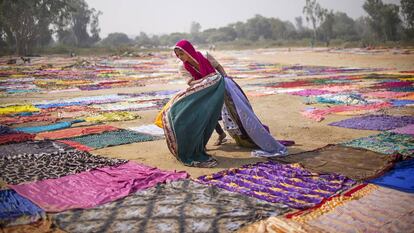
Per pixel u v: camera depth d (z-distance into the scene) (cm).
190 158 631
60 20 6681
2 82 2030
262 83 1836
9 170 571
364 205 441
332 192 483
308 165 595
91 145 739
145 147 734
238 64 3356
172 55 5959
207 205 445
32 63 3950
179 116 612
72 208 441
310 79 1962
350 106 1144
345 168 575
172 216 418
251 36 13775
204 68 641
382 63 3047
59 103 1305
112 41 14975
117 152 697
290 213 424
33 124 949
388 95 1324
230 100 675
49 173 558
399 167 568
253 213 422
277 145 671
